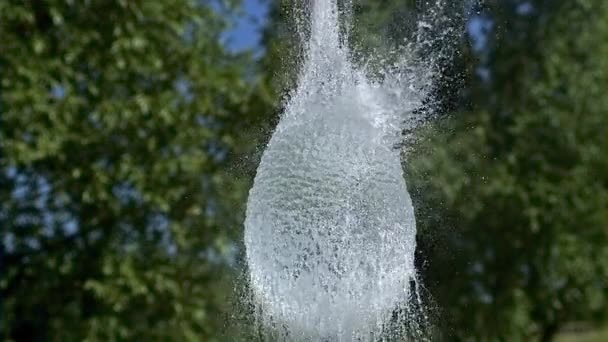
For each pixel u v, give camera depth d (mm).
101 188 6086
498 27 7621
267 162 3867
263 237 3877
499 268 7508
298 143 3826
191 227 6320
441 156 7074
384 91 4406
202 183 6379
